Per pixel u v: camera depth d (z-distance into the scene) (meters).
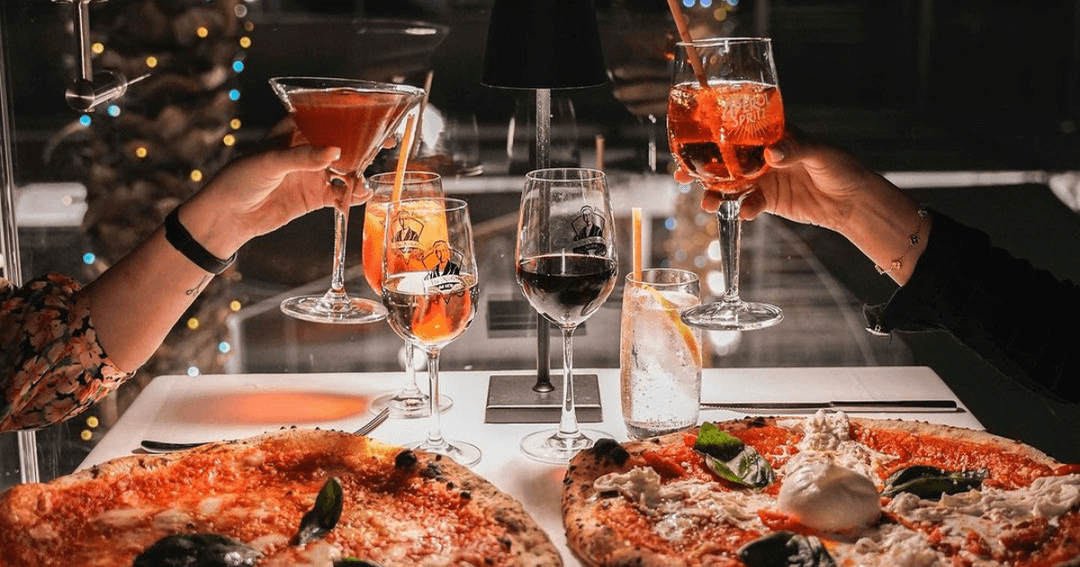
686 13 2.44
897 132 4.96
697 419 1.41
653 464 1.23
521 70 1.45
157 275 1.35
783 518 1.11
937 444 1.28
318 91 1.30
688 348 1.37
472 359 2.91
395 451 1.27
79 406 1.38
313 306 1.60
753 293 3.41
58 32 2.46
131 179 2.28
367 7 2.67
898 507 1.12
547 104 1.49
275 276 3.12
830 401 1.53
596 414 1.52
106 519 1.11
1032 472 1.19
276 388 1.64
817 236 3.42
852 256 3.45
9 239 2.06
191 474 1.22
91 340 1.34
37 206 2.51
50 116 2.46
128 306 1.35
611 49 2.50
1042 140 4.95
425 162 2.28
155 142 2.25
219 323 2.45
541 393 1.56
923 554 1.00
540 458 1.36
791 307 3.34
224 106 2.28
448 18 2.70
